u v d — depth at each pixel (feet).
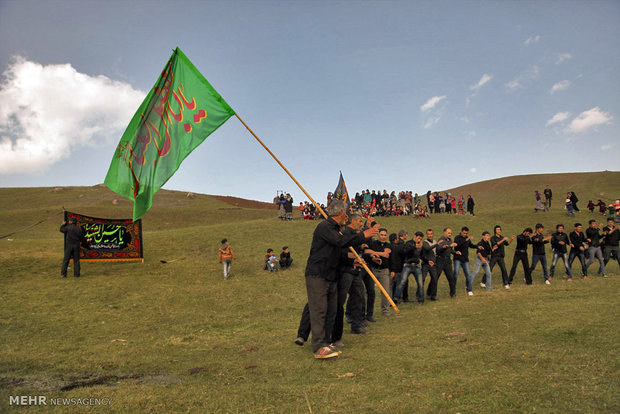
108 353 19.84
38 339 23.34
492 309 27.25
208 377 15.21
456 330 21.44
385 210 98.53
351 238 18.22
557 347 16.02
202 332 25.96
